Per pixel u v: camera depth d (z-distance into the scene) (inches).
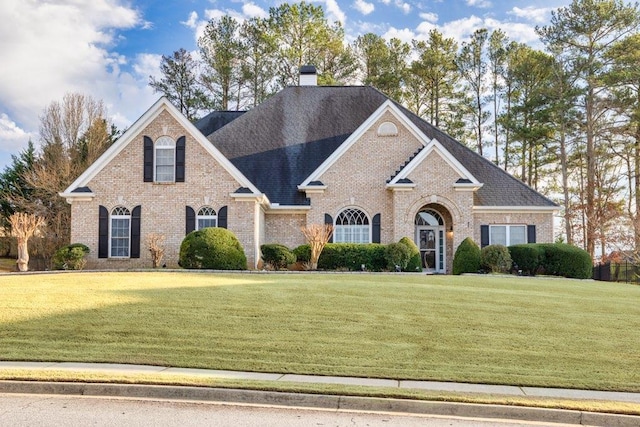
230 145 1235.2
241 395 325.4
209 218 1040.2
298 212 1133.1
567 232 1771.7
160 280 717.9
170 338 452.4
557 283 822.5
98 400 320.8
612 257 1626.5
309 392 324.8
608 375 383.6
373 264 1009.5
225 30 2041.1
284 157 1216.2
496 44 2078.0
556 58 1781.5
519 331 490.6
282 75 2054.6
